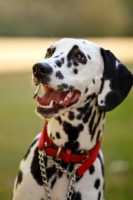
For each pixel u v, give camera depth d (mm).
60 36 30234
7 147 7215
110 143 7617
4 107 10469
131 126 8938
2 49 22109
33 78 3359
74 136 3428
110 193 5461
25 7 29688
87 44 3553
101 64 3562
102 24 31672
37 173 3438
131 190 5566
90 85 3486
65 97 3430
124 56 19859
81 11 31078
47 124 3574
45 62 3369
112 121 9406
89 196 3441
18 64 17328
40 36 29984
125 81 3584
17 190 3496
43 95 3432
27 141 7633
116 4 32031
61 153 3418
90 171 3453
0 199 5133
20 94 12086
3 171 6086
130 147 7395
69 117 3416
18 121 9133
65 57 3469
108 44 25359
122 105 11094
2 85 13336
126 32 32406
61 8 30547
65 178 3418
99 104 3490
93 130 3471
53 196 3430
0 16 29344
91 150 3467
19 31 29703
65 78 3385
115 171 6234
